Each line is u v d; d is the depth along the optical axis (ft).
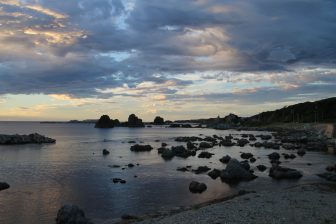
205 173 183.32
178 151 272.10
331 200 108.78
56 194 136.67
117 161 236.02
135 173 184.65
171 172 187.21
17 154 283.18
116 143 404.16
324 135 438.40
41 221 103.40
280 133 569.64
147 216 104.22
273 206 100.68
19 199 128.67
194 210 99.45
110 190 143.43
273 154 246.88
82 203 123.24
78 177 173.27
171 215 97.81
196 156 262.67
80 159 248.32
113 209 115.75
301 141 382.42
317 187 133.49
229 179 165.07
